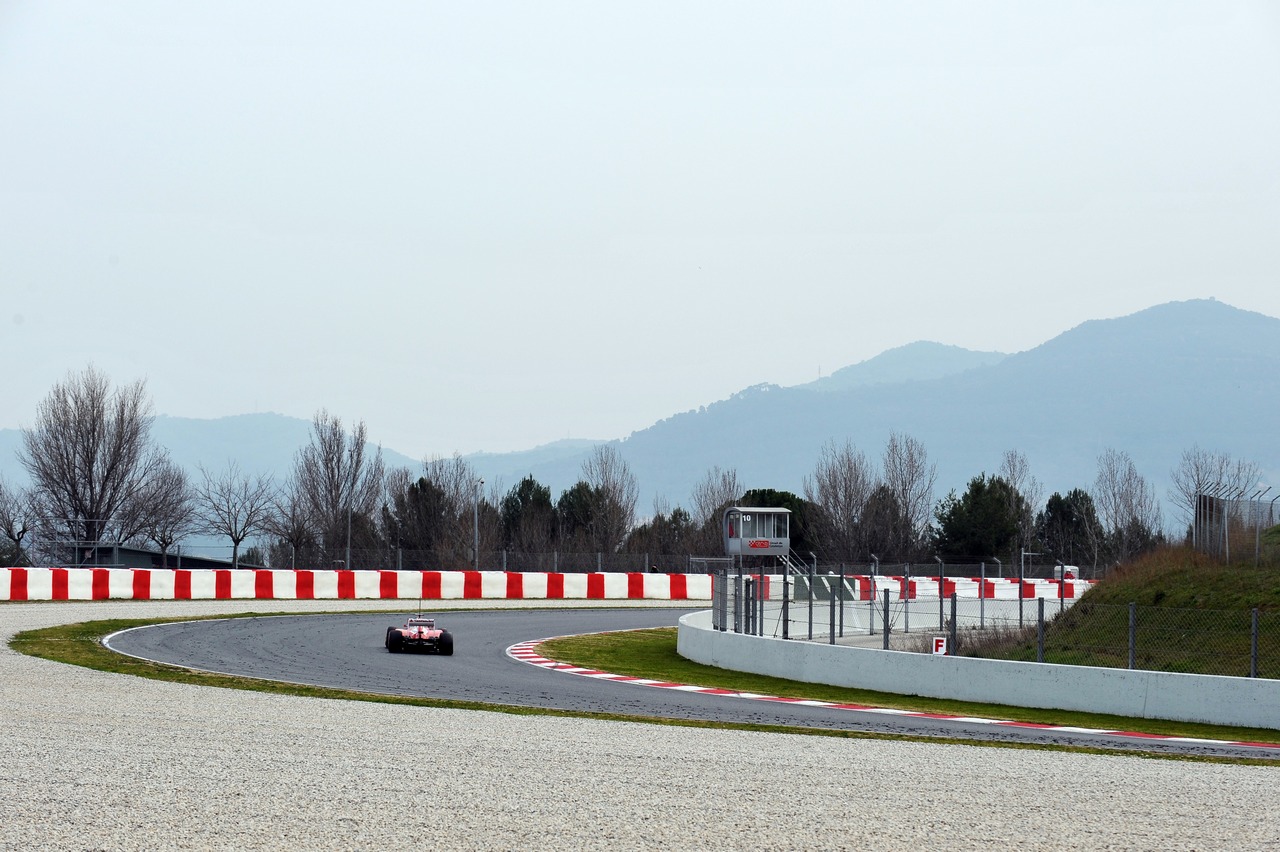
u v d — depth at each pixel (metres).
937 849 12.44
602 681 32.47
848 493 119.31
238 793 14.19
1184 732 25.81
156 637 39.84
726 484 139.12
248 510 109.31
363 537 110.25
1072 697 29.34
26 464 97.94
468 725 21.05
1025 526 124.12
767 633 47.00
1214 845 12.96
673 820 13.43
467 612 59.03
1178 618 39.31
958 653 42.50
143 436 101.31
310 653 36.75
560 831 12.77
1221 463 137.88
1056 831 13.43
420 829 12.69
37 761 15.92
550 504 134.75
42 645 34.97
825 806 14.43
